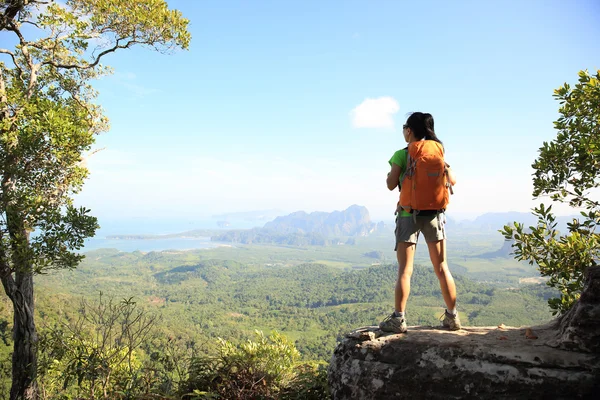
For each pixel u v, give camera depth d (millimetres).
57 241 6289
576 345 2199
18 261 6016
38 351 5895
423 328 2902
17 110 6676
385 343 2670
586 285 2318
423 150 2662
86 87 8945
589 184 3939
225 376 3369
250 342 3691
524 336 2518
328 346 81938
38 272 6230
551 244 3789
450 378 2340
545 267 3781
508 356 2285
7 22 7082
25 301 6617
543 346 2314
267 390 3279
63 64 8305
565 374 2125
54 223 6406
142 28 7801
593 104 3873
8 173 6438
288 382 3488
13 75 7910
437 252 2797
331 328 123000
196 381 3445
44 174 7230
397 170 2803
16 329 6590
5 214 6207
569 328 2260
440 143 2770
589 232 3867
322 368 3516
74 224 6523
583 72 3980
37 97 7051
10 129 6602
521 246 3924
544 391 2125
